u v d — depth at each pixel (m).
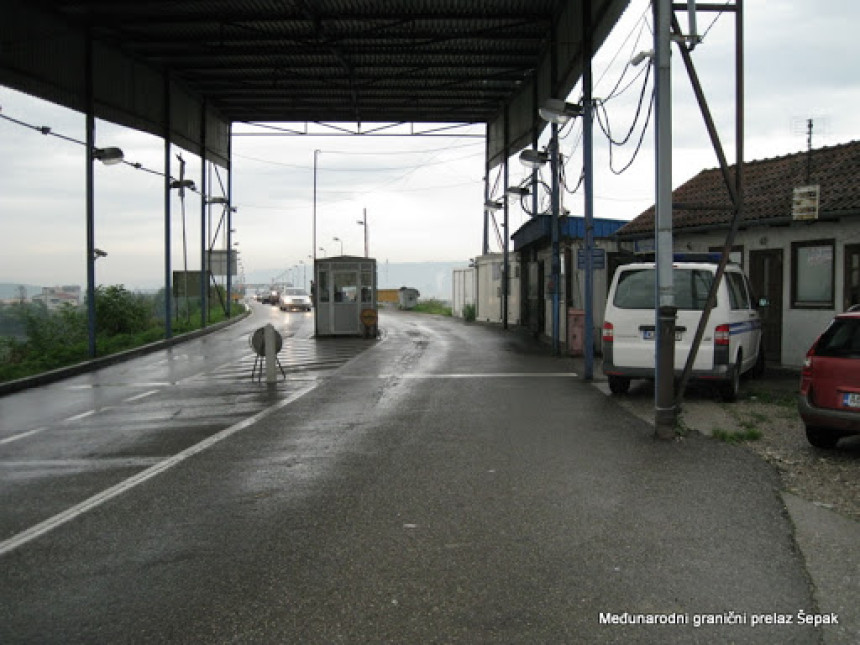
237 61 23.48
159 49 22.05
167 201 24.58
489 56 22.56
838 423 6.97
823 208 12.67
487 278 32.31
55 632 3.66
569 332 17.66
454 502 5.77
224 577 4.33
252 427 9.25
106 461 7.55
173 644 3.52
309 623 3.72
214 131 30.62
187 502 5.91
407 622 3.71
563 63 18.28
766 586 4.12
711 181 18.53
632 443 7.89
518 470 6.75
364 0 17.92
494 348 20.02
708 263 10.44
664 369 8.02
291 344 22.86
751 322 11.69
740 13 8.92
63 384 15.05
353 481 6.46
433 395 11.66
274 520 5.39
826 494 5.91
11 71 16.28
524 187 23.75
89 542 5.00
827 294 13.48
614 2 13.34
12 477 6.96
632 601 3.94
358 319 25.17
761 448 7.59
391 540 4.91
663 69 8.38
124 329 27.12
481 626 3.66
